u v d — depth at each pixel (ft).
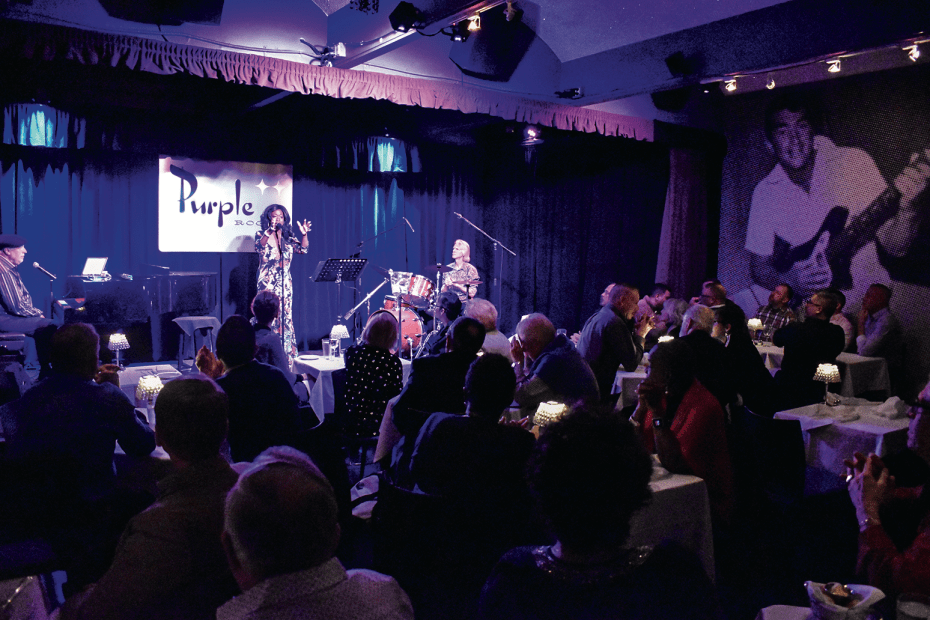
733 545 10.75
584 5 20.15
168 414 4.69
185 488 4.73
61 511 8.05
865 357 19.53
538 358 11.65
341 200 29.01
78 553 7.82
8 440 8.36
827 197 23.95
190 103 22.54
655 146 26.81
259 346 13.19
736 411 13.12
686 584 3.46
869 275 22.93
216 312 26.32
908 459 8.87
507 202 31.99
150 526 4.48
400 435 10.73
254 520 3.44
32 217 22.68
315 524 3.49
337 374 14.20
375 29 16.42
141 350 22.63
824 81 23.72
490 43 20.84
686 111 26.27
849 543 10.75
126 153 24.13
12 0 13.34
